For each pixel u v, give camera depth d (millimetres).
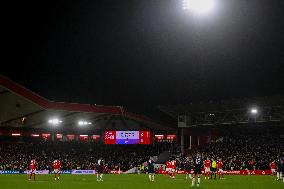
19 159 72875
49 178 47562
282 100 67625
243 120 74250
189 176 47594
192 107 78000
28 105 67625
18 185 34656
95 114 76688
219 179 45125
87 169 71562
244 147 78062
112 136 81562
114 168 71938
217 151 78188
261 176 54969
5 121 72312
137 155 80938
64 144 83062
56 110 69875
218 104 74562
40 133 81188
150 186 33625
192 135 85438
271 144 77938
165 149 84750
